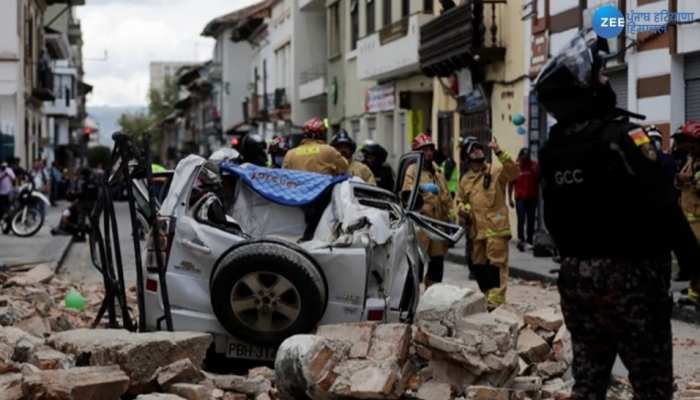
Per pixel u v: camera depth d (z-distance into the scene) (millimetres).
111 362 7504
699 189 13930
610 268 5559
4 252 22375
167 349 7688
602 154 5527
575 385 5828
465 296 8062
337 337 7715
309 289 8781
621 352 5695
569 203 5668
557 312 9586
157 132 141750
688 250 5480
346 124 43969
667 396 5676
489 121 27641
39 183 44125
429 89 33469
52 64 64000
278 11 57219
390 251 9367
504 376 7789
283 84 57062
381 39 34812
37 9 54594
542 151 5840
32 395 6863
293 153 11852
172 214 9328
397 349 7531
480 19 26578
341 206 9594
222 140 84562
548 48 23562
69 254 23625
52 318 11016
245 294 8883
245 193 10258
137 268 9383
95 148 118938
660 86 18984
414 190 11133
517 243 22891
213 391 7578
